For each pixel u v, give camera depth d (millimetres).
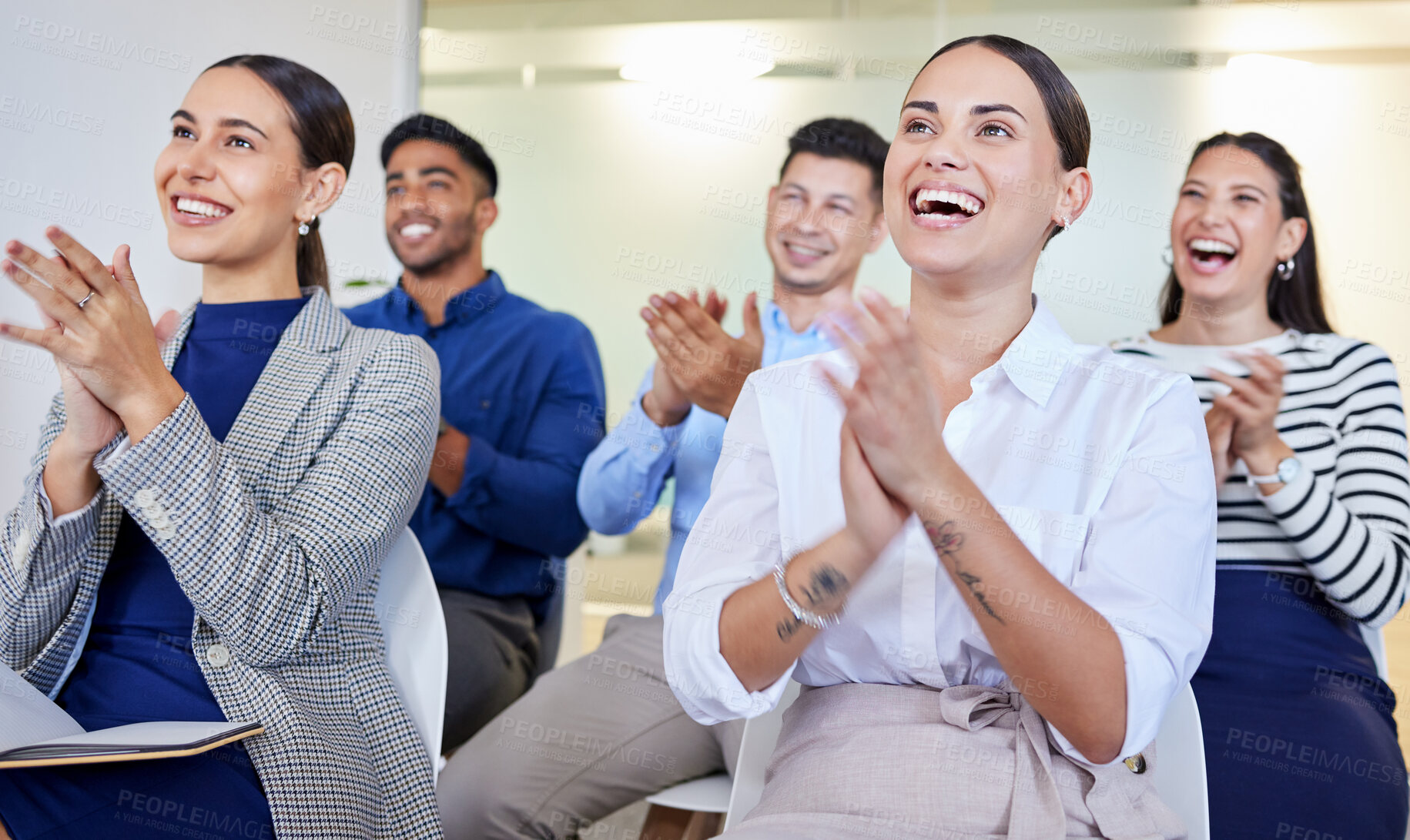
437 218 2361
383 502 1211
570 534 2236
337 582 1157
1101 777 870
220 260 1380
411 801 1177
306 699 1149
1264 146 2004
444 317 2361
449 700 1960
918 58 2229
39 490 1119
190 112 1394
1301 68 2035
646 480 2021
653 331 1902
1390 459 1769
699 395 1892
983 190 1008
